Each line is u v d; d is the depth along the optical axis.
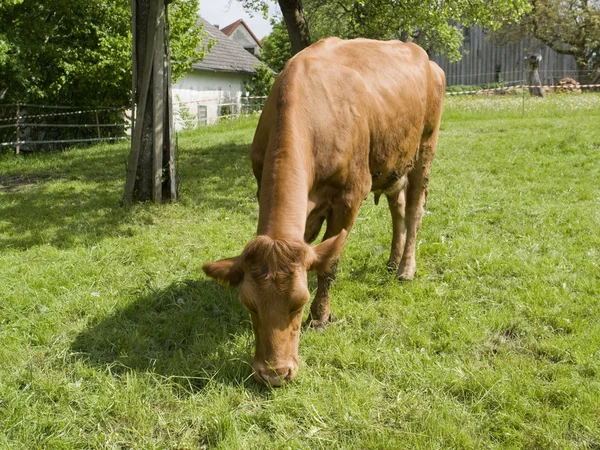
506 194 7.75
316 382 3.48
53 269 5.34
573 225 6.25
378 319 4.34
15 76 14.07
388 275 5.14
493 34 33.53
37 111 16.52
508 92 28.52
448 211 7.07
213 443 3.03
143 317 4.42
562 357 3.74
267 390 3.42
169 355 3.90
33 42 14.90
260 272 2.91
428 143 5.25
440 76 5.38
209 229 6.68
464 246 5.72
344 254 5.66
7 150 15.21
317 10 19.17
